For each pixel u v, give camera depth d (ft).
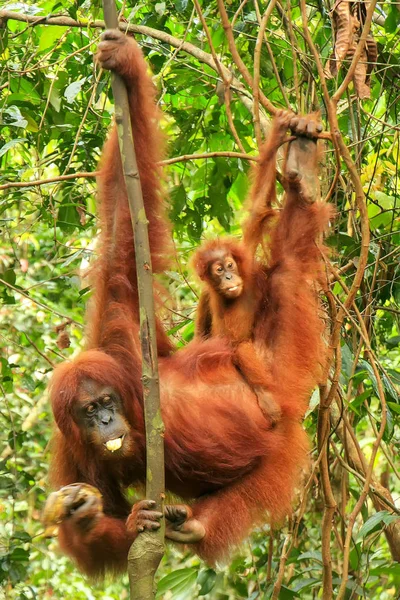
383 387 23.06
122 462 20.49
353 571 28.17
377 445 21.43
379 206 27.53
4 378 31.09
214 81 30.58
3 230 32.65
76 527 18.79
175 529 19.63
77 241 43.27
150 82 20.56
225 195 31.73
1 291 32.63
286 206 22.00
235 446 21.12
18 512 43.60
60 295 46.11
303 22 20.71
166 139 21.58
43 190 33.30
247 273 23.15
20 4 31.04
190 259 25.27
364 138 27.09
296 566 32.22
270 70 29.09
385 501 23.66
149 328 16.92
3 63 30.07
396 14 28.40
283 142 21.30
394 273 27.81
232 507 20.93
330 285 24.11
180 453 21.17
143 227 17.35
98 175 21.71
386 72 29.19
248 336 22.62
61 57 31.81
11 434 31.60
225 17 21.44
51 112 30.60
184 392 21.52
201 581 25.76
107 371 19.79
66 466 21.16
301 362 21.52
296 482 21.65
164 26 30.71
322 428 21.75
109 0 19.65
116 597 44.09
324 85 20.13
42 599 41.83
